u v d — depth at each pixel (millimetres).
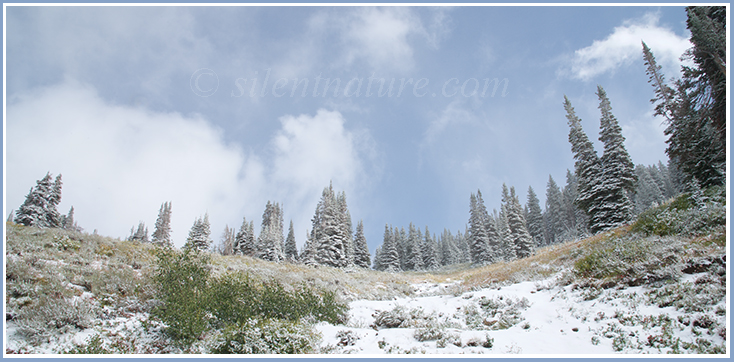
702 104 17547
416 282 33094
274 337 9086
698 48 15734
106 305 10500
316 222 61844
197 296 10297
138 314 10555
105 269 13305
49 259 12781
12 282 9734
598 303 10734
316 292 17344
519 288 16453
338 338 10539
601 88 32531
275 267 26938
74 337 8430
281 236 65812
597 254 14812
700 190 17812
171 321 9383
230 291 11297
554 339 8953
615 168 30000
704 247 11086
